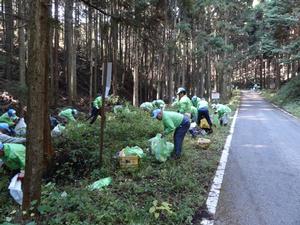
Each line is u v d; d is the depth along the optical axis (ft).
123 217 17.98
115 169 27.02
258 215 19.45
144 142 35.04
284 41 126.41
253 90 254.47
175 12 87.10
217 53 136.77
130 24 37.09
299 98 111.55
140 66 115.75
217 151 36.94
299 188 24.31
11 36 69.97
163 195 21.76
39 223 17.40
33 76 17.76
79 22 93.97
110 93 105.40
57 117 56.24
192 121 48.08
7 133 36.76
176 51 96.99
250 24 142.41
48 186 23.12
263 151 37.37
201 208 20.35
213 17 119.44
